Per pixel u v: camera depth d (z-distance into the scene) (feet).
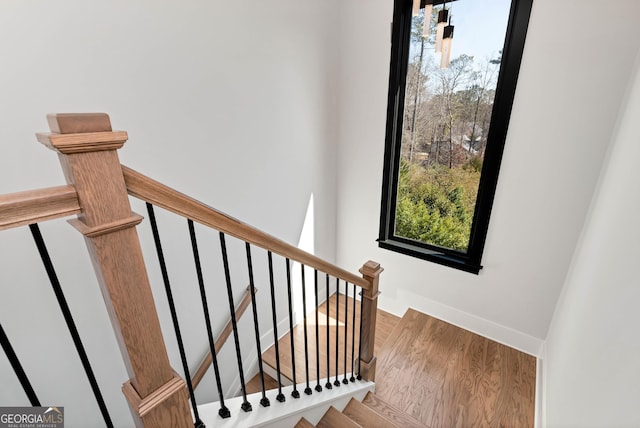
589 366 3.74
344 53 8.46
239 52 5.96
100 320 4.82
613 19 5.26
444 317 9.16
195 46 5.22
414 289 9.48
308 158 8.50
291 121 7.63
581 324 4.60
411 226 9.16
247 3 5.86
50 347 4.35
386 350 8.18
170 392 2.70
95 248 2.07
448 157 7.90
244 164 6.67
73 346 4.59
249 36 6.07
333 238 10.59
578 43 5.64
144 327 2.45
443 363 7.75
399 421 6.12
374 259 10.05
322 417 5.16
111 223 2.08
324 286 10.77
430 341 8.46
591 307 4.25
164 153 5.16
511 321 8.07
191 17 5.06
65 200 1.87
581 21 5.51
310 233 9.36
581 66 5.71
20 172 3.78
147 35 4.58
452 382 7.20
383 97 8.22
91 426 4.98
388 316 10.06
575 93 5.89
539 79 6.14
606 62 5.49
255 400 4.19
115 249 2.16
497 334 8.36
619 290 3.29
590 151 6.02
